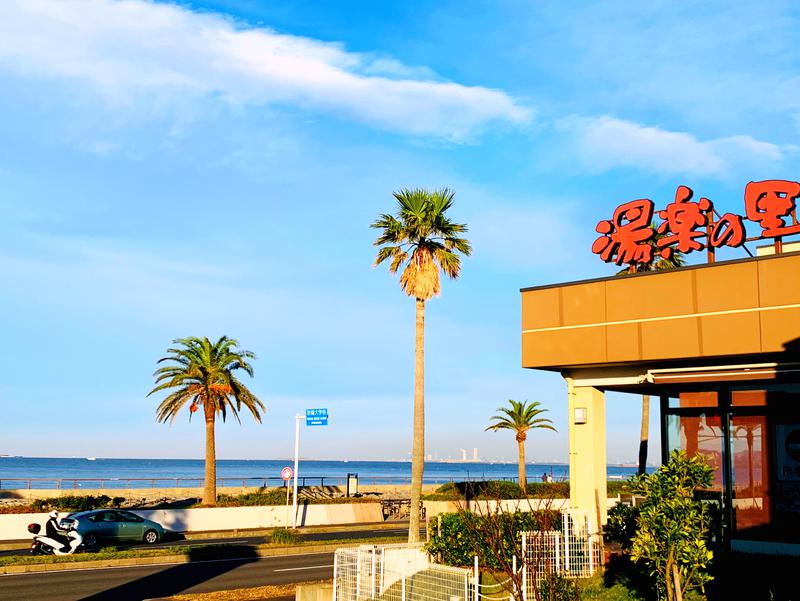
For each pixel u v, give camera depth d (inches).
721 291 718.5
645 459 1579.7
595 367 816.9
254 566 1042.7
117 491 2068.2
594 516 805.9
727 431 765.9
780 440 731.4
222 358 1854.1
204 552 1138.0
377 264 1286.9
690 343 729.6
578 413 835.4
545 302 834.8
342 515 1787.6
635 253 810.8
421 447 1219.9
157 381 1830.7
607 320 787.4
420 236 1262.3
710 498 769.6
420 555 766.5
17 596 805.2
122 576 947.3
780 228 727.1
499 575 680.4
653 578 627.2
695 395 794.8
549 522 639.1
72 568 1010.7
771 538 723.4
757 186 748.6
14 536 1382.9
